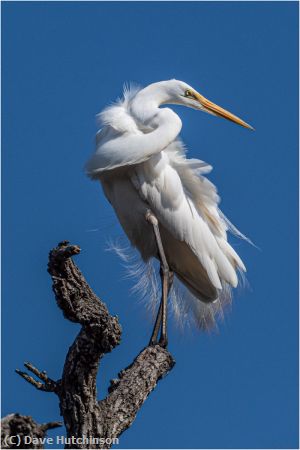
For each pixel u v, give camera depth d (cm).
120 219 1209
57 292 827
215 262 1170
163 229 1195
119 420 873
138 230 1200
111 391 907
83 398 857
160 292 1267
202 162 1177
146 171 1152
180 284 1254
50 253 829
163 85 1219
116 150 1118
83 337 840
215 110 1238
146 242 1208
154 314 1263
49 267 832
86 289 839
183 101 1230
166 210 1158
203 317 1233
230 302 1234
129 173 1161
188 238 1159
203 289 1210
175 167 1190
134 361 930
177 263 1225
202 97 1242
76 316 828
